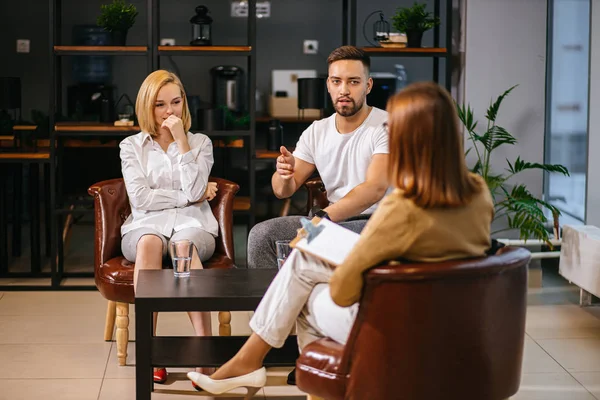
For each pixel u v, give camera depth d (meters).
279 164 3.52
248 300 2.75
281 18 7.04
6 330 4.18
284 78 7.07
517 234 5.15
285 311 2.54
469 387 2.20
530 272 5.05
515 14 5.00
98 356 3.79
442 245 2.19
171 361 2.81
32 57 6.87
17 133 5.33
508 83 5.04
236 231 6.80
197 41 5.03
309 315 2.52
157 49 4.92
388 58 7.05
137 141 3.81
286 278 2.53
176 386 3.41
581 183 5.04
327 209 3.43
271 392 3.36
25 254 5.86
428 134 2.14
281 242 3.02
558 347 3.93
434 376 2.16
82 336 4.09
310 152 3.75
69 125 4.96
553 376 3.55
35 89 6.89
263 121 6.98
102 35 6.84
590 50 4.78
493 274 2.17
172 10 6.89
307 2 7.05
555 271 5.45
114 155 6.80
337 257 2.40
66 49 4.89
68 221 5.90
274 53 7.07
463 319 2.15
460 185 2.19
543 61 5.03
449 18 5.11
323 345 2.36
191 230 3.62
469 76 5.03
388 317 2.14
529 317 4.43
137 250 3.50
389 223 2.16
